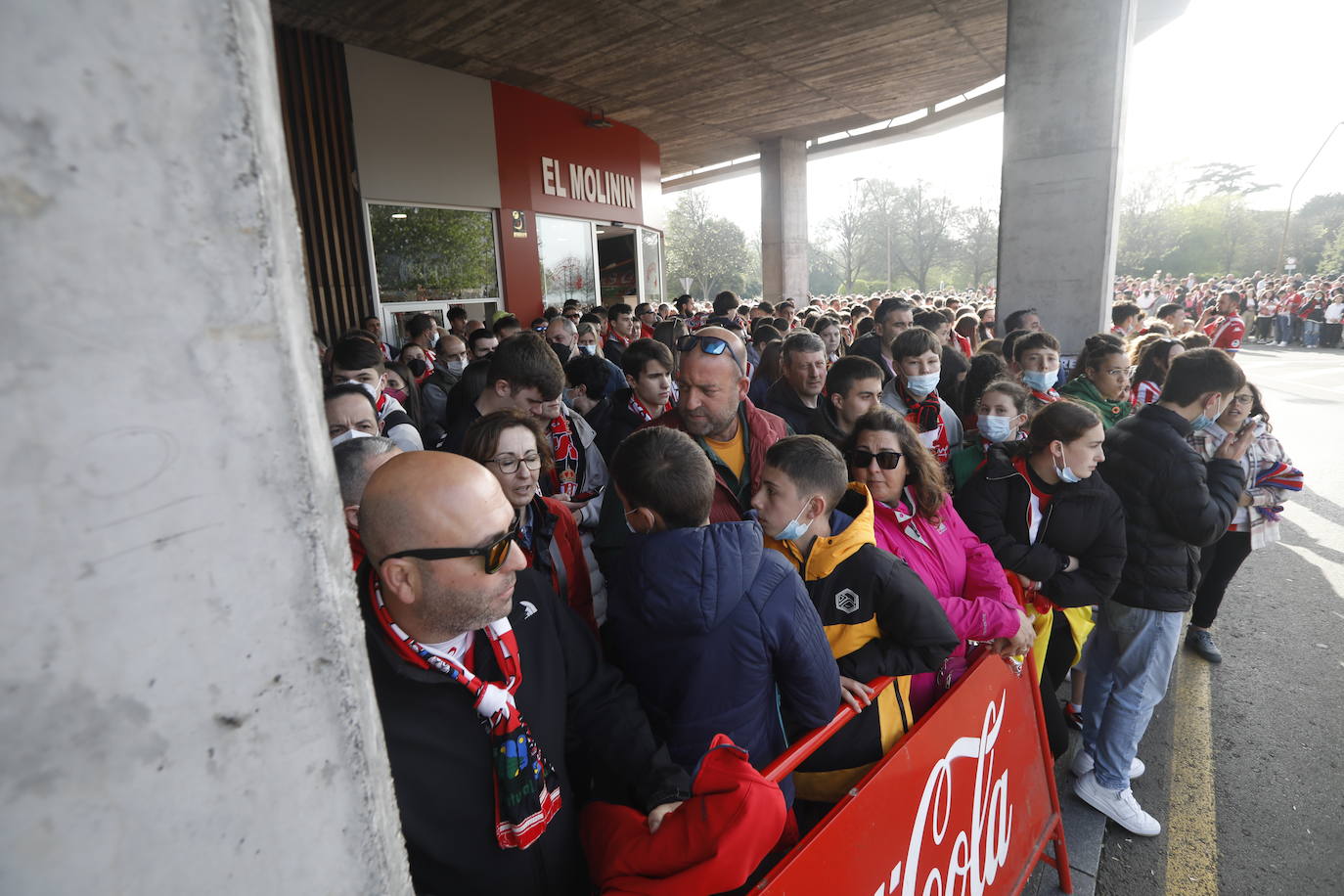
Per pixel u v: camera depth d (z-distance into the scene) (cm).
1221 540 356
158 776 48
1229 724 317
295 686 52
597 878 121
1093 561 235
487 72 1102
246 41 45
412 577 101
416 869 109
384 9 845
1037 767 221
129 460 43
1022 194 715
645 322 991
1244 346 1959
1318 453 752
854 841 137
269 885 54
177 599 46
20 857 44
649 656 142
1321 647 377
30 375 39
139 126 41
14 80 37
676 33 1062
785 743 152
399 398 457
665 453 139
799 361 310
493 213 1157
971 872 181
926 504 207
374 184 962
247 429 47
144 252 42
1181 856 246
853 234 5434
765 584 139
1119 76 662
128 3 39
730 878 101
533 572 140
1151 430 248
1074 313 707
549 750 124
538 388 256
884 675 170
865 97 1552
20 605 41
